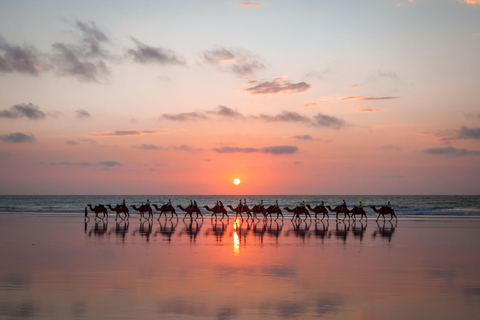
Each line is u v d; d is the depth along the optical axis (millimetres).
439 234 27000
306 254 18031
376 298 10789
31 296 10750
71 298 10578
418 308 9953
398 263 15875
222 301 10398
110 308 9734
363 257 17281
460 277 13391
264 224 35750
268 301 10438
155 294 11008
